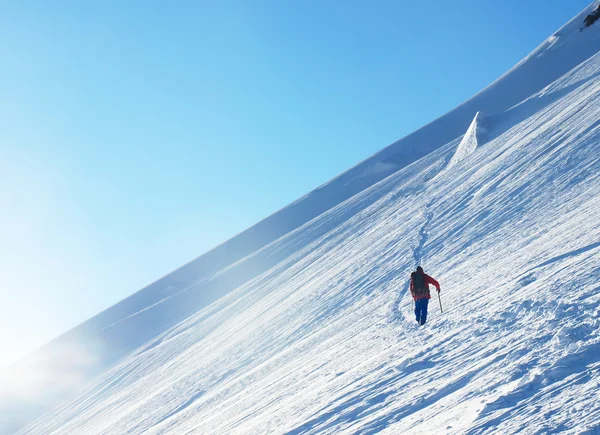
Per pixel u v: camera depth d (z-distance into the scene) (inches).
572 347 208.4
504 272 483.2
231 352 1086.4
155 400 1034.7
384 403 270.4
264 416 416.8
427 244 970.1
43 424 1940.2
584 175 776.3
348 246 1642.5
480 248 722.2
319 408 330.3
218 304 2284.7
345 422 271.3
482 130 2014.0
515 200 879.1
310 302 1093.1
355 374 385.7
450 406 211.6
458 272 643.5
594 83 1460.4
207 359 1189.7
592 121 1005.8
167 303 3705.7
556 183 824.3
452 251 807.7
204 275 4704.7
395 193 2262.6
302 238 3070.9
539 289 336.2
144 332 3319.4
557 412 158.2
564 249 441.4
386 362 369.1
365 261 1177.4
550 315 269.4
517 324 289.7
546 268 402.6
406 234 1186.6
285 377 572.4
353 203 3051.2
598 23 4756.4
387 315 619.5
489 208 934.4
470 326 342.3
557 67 4542.3
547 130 1214.9
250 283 2317.9
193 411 732.7
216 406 663.8
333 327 763.4
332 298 1002.1
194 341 1683.1
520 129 1558.8
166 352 1819.6
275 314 1214.3
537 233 610.5
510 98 4795.8
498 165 1231.5
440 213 1173.7
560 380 182.9
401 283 809.5
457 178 1501.0
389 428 225.6
